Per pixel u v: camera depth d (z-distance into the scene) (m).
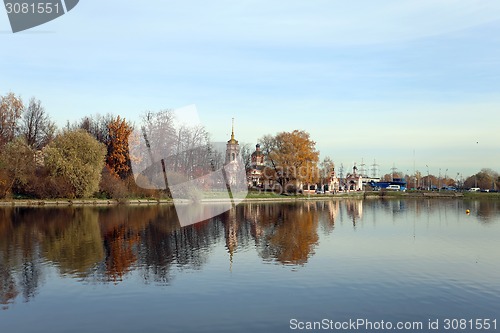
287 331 16.72
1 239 37.53
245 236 41.38
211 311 18.78
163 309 19.02
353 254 31.72
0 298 20.47
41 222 49.84
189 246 34.84
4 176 70.50
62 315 18.27
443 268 27.06
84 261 28.58
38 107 94.94
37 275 24.73
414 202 118.75
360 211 78.38
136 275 24.81
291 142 112.38
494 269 26.86
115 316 18.14
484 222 58.03
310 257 30.47
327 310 19.03
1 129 84.81
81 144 76.88
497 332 16.77
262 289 22.11
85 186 76.06
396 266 27.56
